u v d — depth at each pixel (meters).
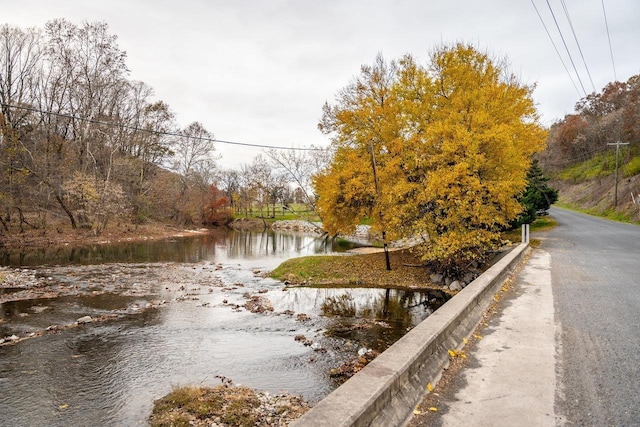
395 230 18.38
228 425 5.93
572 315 7.56
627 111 60.41
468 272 17.86
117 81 41.47
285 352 9.53
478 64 20.52
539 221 38.09
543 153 87.00
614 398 4.11
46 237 35.66
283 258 29.55
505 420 3.65
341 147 22.81
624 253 17.36
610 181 57.34
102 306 14.01
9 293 15.93
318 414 2.93
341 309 13.96
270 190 70.88
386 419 3.38
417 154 18.17
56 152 39.38
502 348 5.75
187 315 12.94
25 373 8.22
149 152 54.31
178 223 57.56
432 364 4.75
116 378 7.99
